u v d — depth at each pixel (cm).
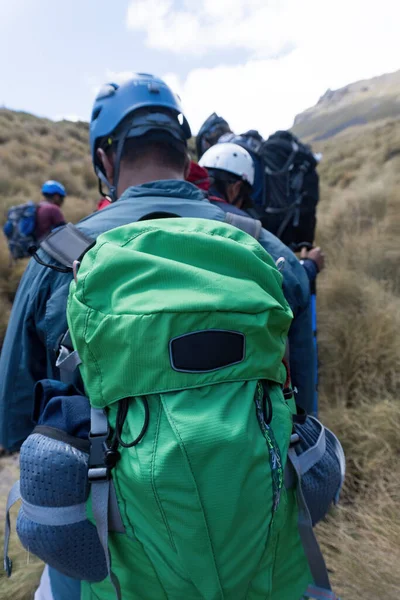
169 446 70
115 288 80
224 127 389
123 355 75
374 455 238
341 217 562
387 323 328
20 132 1806
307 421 100
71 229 107
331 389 298
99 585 89
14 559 208
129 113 116
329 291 378
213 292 77
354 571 180
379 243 457
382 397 286
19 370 111
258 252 90
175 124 121
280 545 87
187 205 114
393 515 205
